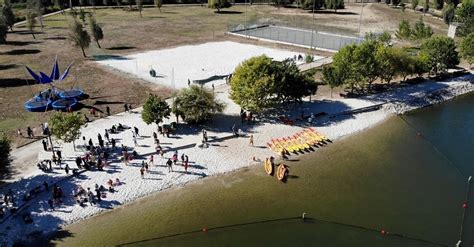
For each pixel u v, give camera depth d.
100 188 42.81
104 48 92.50
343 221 39.44
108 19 124.06
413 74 74.38
